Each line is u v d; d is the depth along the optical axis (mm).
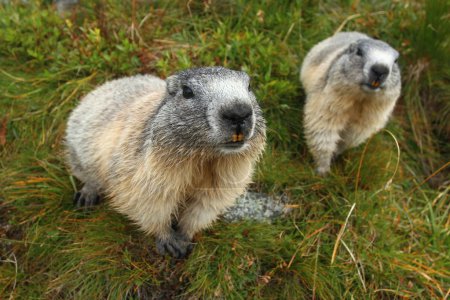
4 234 395
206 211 342
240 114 253
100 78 503
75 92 486
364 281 385
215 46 531
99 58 501
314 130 459
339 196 438
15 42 511
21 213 403
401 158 526
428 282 390
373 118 452
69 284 363
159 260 368
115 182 323
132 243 374
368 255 397
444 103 561
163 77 498
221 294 357
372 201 432
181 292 363
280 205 424
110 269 361
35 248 384
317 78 471
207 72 282
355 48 430
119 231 378
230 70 290
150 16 563
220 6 583
